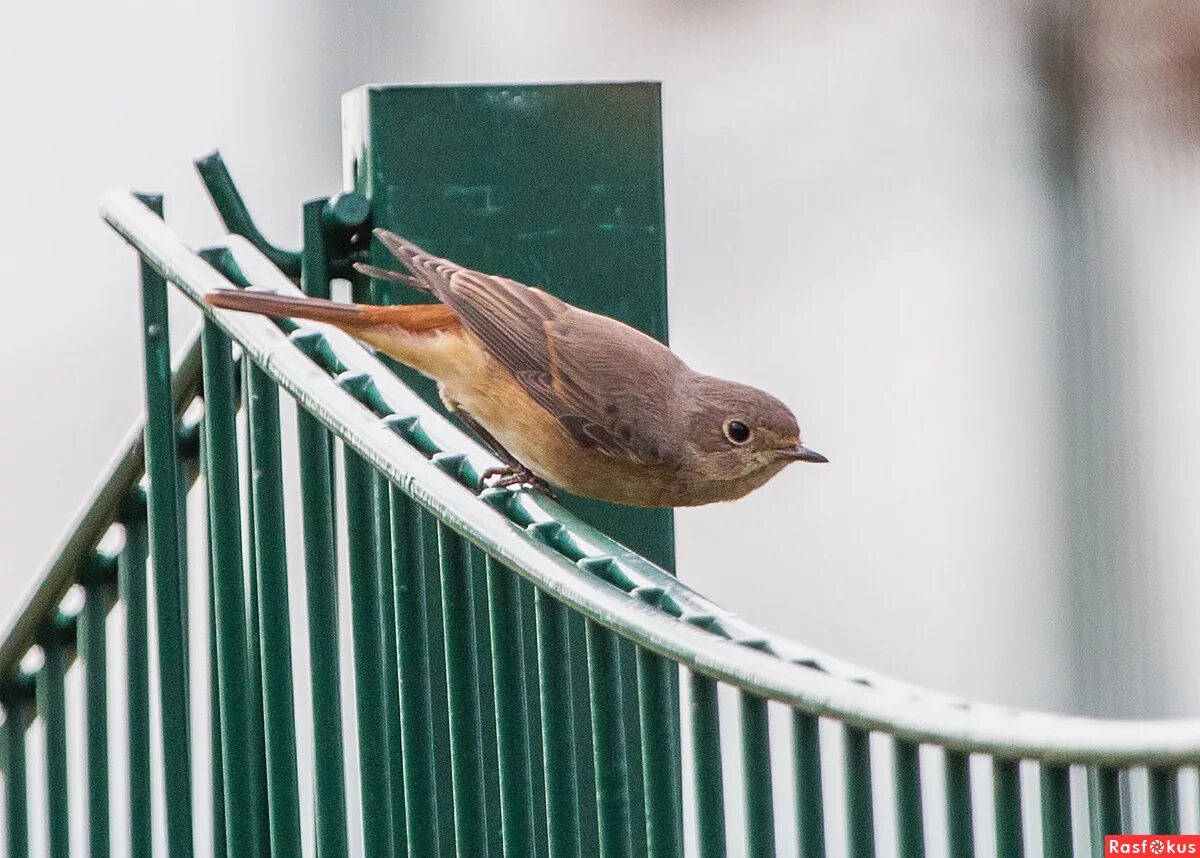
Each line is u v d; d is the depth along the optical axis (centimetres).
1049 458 2539
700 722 588
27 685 875
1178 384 2553
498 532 646
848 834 566
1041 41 2558
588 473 980
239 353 845
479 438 984
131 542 832
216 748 806
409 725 720
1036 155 2605
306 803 1027
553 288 931
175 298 2033
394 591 722
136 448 826
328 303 855
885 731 545
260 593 771
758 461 1042
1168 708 2436
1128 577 2505
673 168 2684
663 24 2709
